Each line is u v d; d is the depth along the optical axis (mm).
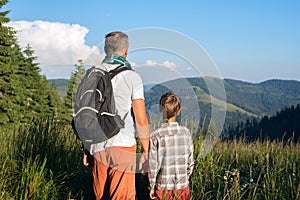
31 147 4926
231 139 7551
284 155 6320
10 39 31406
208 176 4672
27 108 31859
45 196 4051
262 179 5047
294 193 4078
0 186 4051
